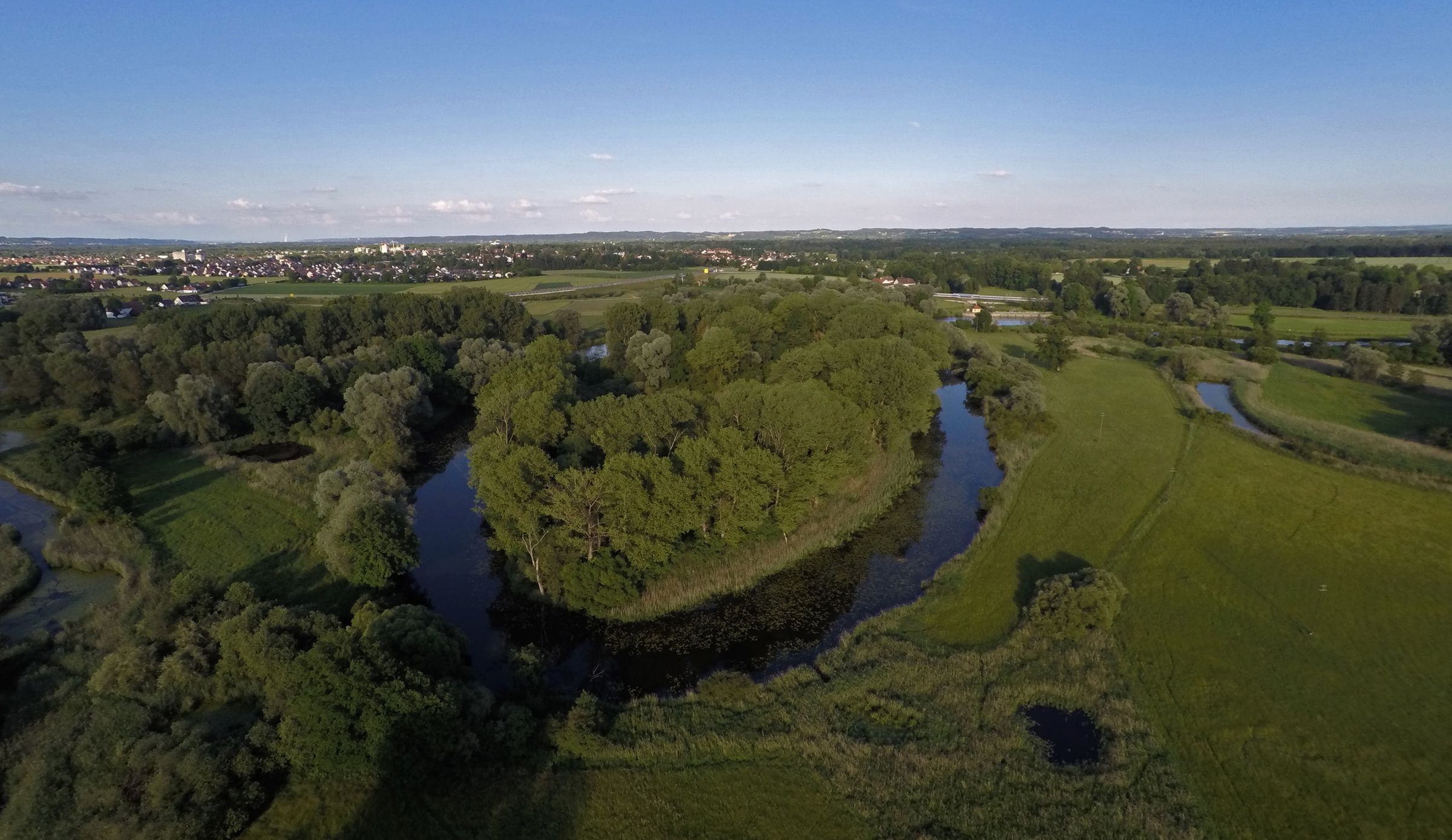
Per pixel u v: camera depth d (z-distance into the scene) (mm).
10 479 66500
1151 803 29562
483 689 34031
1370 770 31062
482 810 29516
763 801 30297
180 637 38156
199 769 28781
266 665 34031
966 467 70875
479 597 48344
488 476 47375
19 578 47375
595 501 45250
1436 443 71500
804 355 76625
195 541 54156
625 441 54906
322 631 36750
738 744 33375
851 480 63719
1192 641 40719
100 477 56000
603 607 44938
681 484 46062
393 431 73375
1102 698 36188
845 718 35469
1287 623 42250
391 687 29891
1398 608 43594
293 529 56188
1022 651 40094
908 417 69562
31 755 31875
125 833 26922
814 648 42094
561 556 46656
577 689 38531
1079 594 41656
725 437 50750
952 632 42562
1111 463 69125
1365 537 52969
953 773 31469
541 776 31328
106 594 47031
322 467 69438
